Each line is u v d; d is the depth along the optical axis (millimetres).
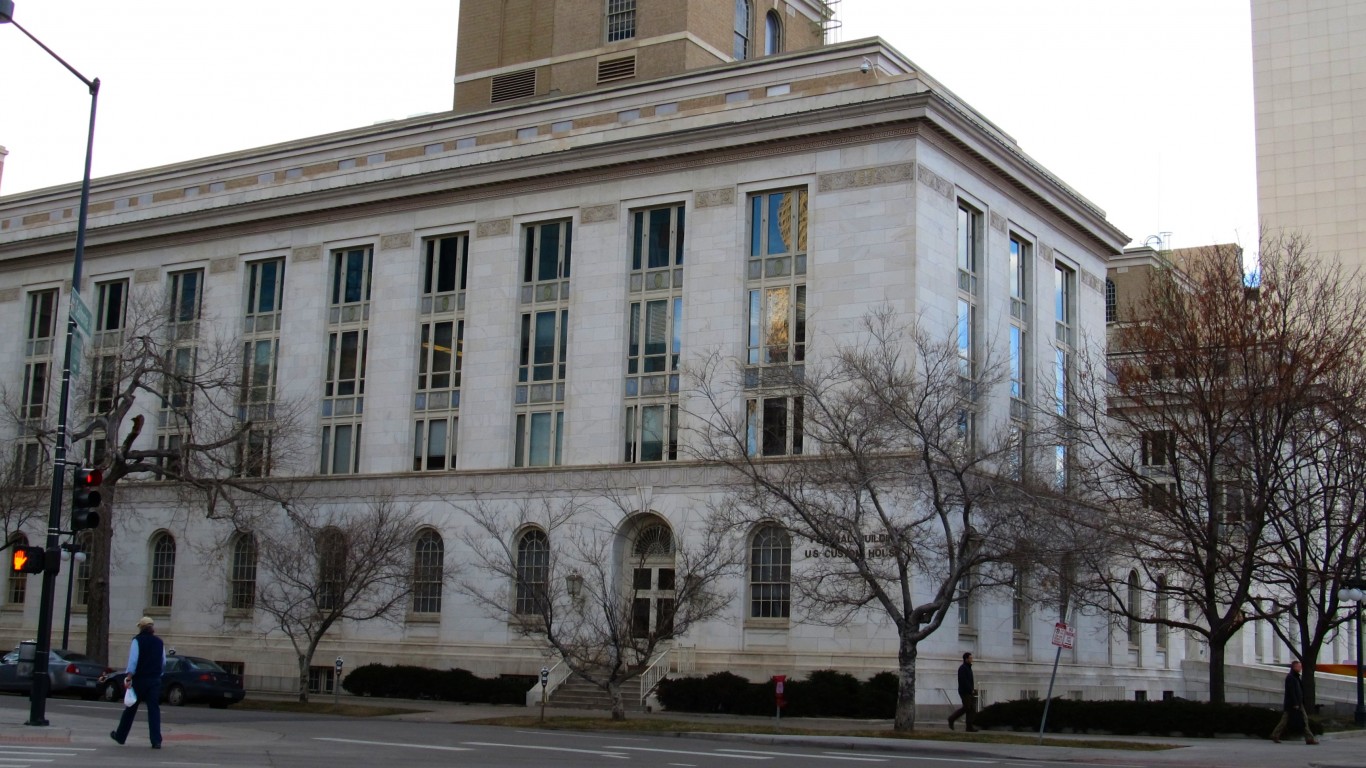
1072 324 62344
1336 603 47625
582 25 66500
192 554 62438
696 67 63656
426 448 58719
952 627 49875
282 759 24312
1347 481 48562
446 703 52875
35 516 66125
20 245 70062
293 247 63031
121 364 56250
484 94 68750
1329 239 152625
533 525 55125
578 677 52062
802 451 50188
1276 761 31297
